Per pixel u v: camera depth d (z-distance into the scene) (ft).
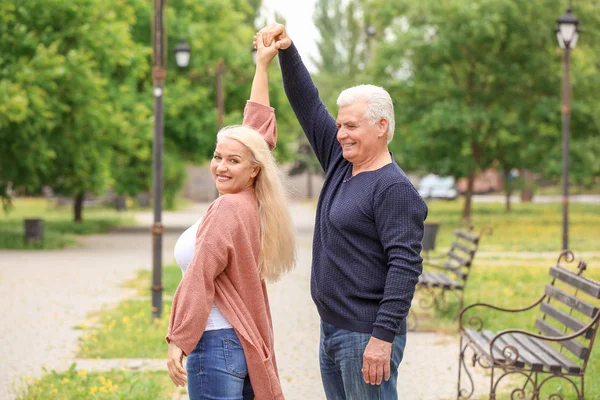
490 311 35.73
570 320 20.98
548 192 194.49
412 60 93.20
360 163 13.87
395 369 13.75
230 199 13.20
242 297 13.09
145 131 84.79
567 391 23.04
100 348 28.96
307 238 82.64
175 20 96.99
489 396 21.65
